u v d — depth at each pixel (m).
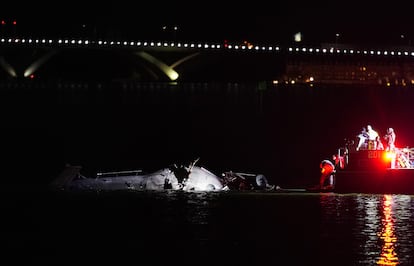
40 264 42.19
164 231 56.97
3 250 47.34
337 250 46.12
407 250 45.88
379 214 70.94
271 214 72.25
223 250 46.66
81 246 48.94
